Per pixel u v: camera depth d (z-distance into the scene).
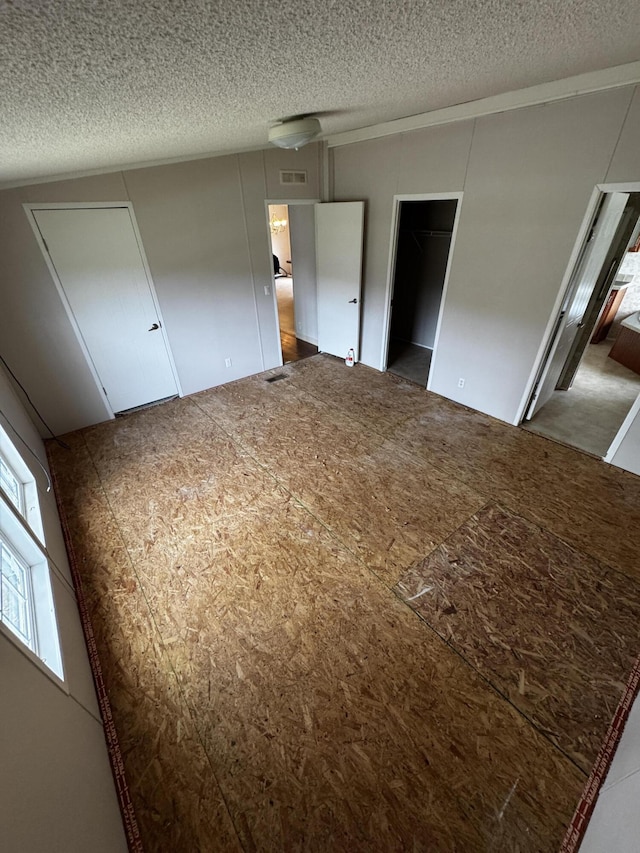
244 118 1.79
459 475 3.03
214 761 1.54
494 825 1.35
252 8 0.61
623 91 2.26
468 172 3.17
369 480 3.01
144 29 0.61
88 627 2.03
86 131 1.38
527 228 2.96
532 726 1.60
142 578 2.28
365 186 4.09
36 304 3.27
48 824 0.83
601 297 3.77
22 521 1.65
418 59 1.15
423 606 2.08
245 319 4.58
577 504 2.72
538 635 1.93
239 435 3.65
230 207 3.95
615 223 3.21
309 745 1.57
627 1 0.81
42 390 3.51
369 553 2.40
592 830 1.24
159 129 1.64
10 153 1.54
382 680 1.77
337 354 5.31
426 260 5.25
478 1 0.74
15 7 0.44
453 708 1.67
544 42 1.16
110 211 3.34
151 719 1.66
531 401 3.55
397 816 1.38
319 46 0.88
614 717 1.62
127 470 3.21
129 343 3.87
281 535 2.55
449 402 4.12
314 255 5.14
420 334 5.76
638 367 4.68
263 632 1.98
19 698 0.92
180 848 1.34
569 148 2.58
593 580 2.19
